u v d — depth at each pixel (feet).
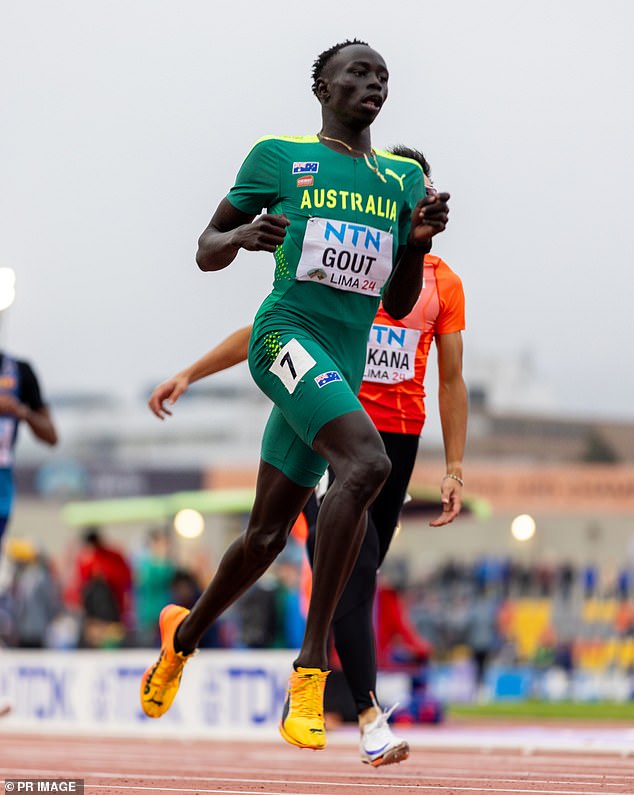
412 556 307.99
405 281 46.83
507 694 211.82
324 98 46.75
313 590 43.75
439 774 56.75
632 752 74.79
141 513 209.36
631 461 470.80
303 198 45.55
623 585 244.63
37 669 116.16
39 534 295.28
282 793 44.21
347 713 87.92
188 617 51.88
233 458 559.38
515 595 250.98
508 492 285.02
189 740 103.30
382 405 56.70
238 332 60.95
